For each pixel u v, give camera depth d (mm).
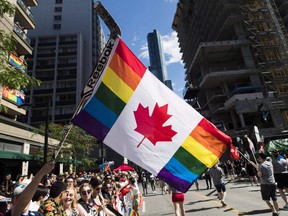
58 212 3043
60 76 57500
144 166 3471
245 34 48719
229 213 8016
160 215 9133
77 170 26719
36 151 23016
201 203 10617
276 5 50156
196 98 59281
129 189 7852
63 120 53875
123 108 3592
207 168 3584
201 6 60719
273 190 6367
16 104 21516
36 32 62562
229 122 48281
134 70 3721
